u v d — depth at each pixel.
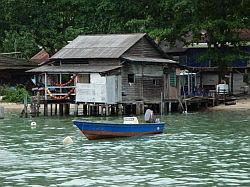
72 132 46.25
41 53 100.56
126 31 79.38
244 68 79.88
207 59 74.19
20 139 42.31
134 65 60.66
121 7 80.25
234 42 73.25
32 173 29.56
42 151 36.56
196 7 71.31
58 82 67.62
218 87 72.25
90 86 58.62
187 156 34.22
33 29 89.62
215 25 70.50
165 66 63.56
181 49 82.31
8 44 96.31
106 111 58.06
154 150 36.56
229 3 72.81
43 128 49.31
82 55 61.00
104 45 62.19
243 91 80.56
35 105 60.16
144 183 27.14
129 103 59.59
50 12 88.62
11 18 88.56
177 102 63.66
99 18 82.75
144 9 80.06
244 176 28.45
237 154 34.69
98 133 41.19
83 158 33.84
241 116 58.62
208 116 58.91
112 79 58.56
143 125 43.03
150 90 62.28
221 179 27.84
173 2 73.31
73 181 27.66
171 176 28.62
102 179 28.05
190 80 71.50
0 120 56.72
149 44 63.78
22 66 87.56
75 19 86.00
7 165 31.78
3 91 81.50
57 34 88.06
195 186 26.48
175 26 73.38
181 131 46.09
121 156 34.44
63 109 62.12
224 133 44.72
